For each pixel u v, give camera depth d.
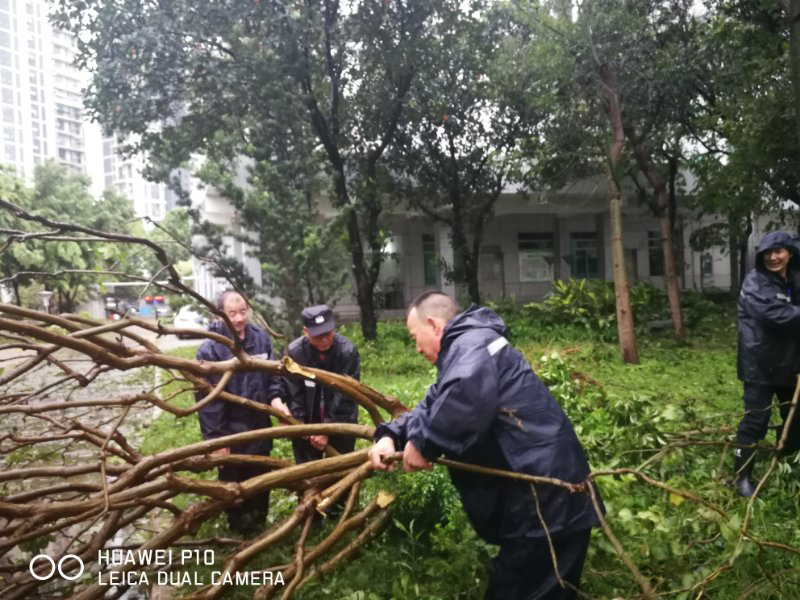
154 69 12.41
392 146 16.12
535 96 12.20
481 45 13.89
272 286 12.74
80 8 11.67
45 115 92.69
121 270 3.49
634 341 11.67
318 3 12.42
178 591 3.41
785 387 4.38
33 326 2.98
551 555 2.54
